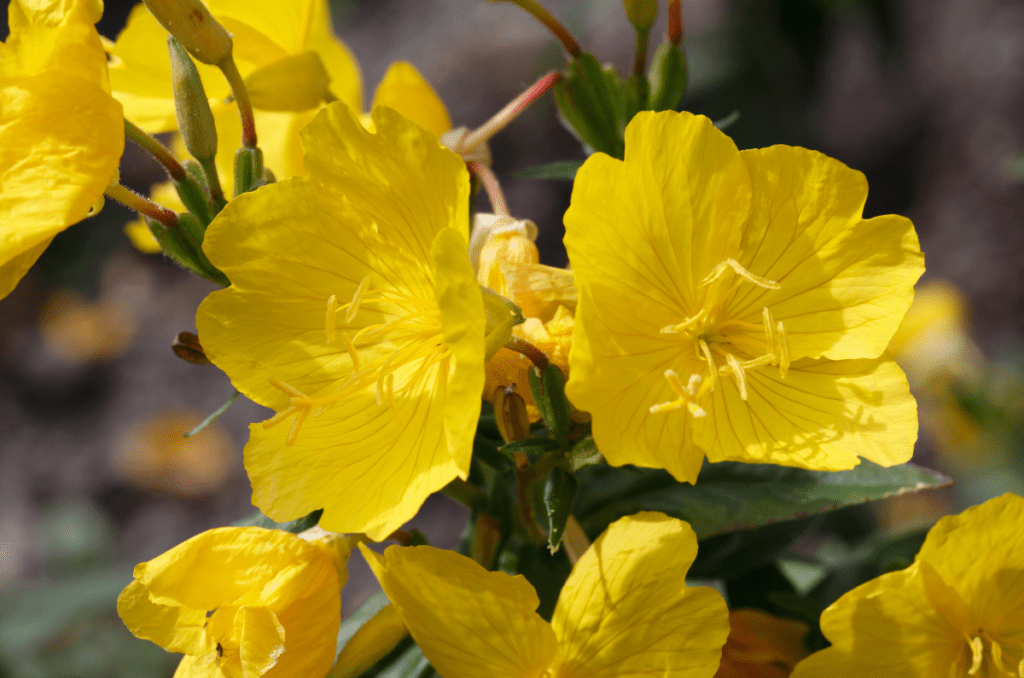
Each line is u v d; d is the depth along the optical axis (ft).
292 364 1.26
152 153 1.27
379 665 1.32
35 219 1.21
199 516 3.82
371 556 1.21
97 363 4.34
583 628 1.22
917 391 2.76
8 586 3.48
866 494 1.33
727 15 3.38
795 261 1.27
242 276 1.24
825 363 1.27
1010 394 2.66
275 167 1.41
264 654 1.23
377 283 1.26
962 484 2.84
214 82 1.36
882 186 4.57
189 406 4.11
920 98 4.52
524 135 3.95
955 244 4.33
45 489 3.93
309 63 1.36
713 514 1.36
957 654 1.26
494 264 1.29
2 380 4.29
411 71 1.42
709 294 1.27
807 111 3.62
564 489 1.24
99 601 2.18
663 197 1.24
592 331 1.21
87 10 1.23
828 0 2.52
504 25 4.17
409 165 1.23
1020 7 4.39
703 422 1.25
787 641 1.41
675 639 1.22
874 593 1.23
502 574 1.21
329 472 1.24
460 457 1.17
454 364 1.17
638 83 1.36
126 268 4.66
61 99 1.22
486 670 1.23
